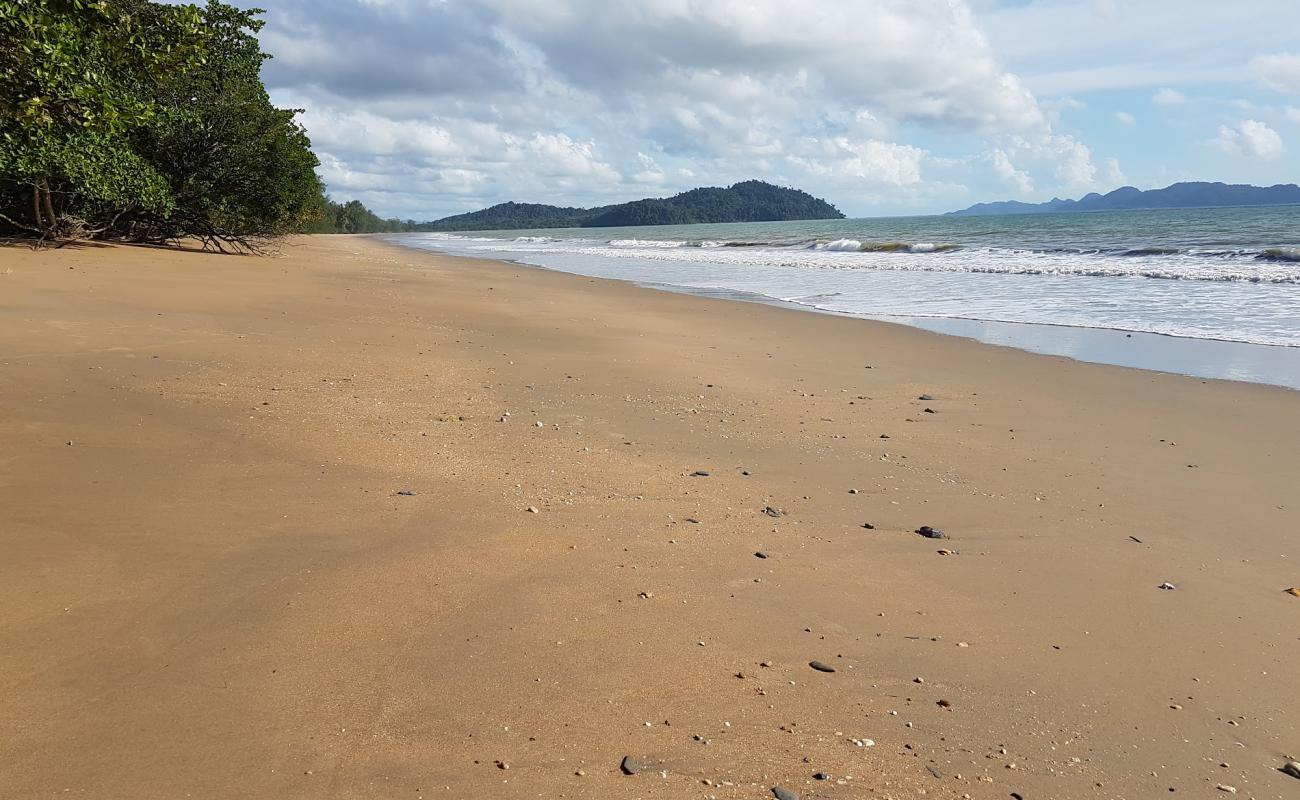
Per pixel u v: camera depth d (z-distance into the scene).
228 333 10.39
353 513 4.76
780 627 3.71
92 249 22.59
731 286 21.94
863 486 5.80
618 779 2.60
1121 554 4.70
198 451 5.69
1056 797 2.64
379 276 22.86
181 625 3.40
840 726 2.97
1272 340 11.91
